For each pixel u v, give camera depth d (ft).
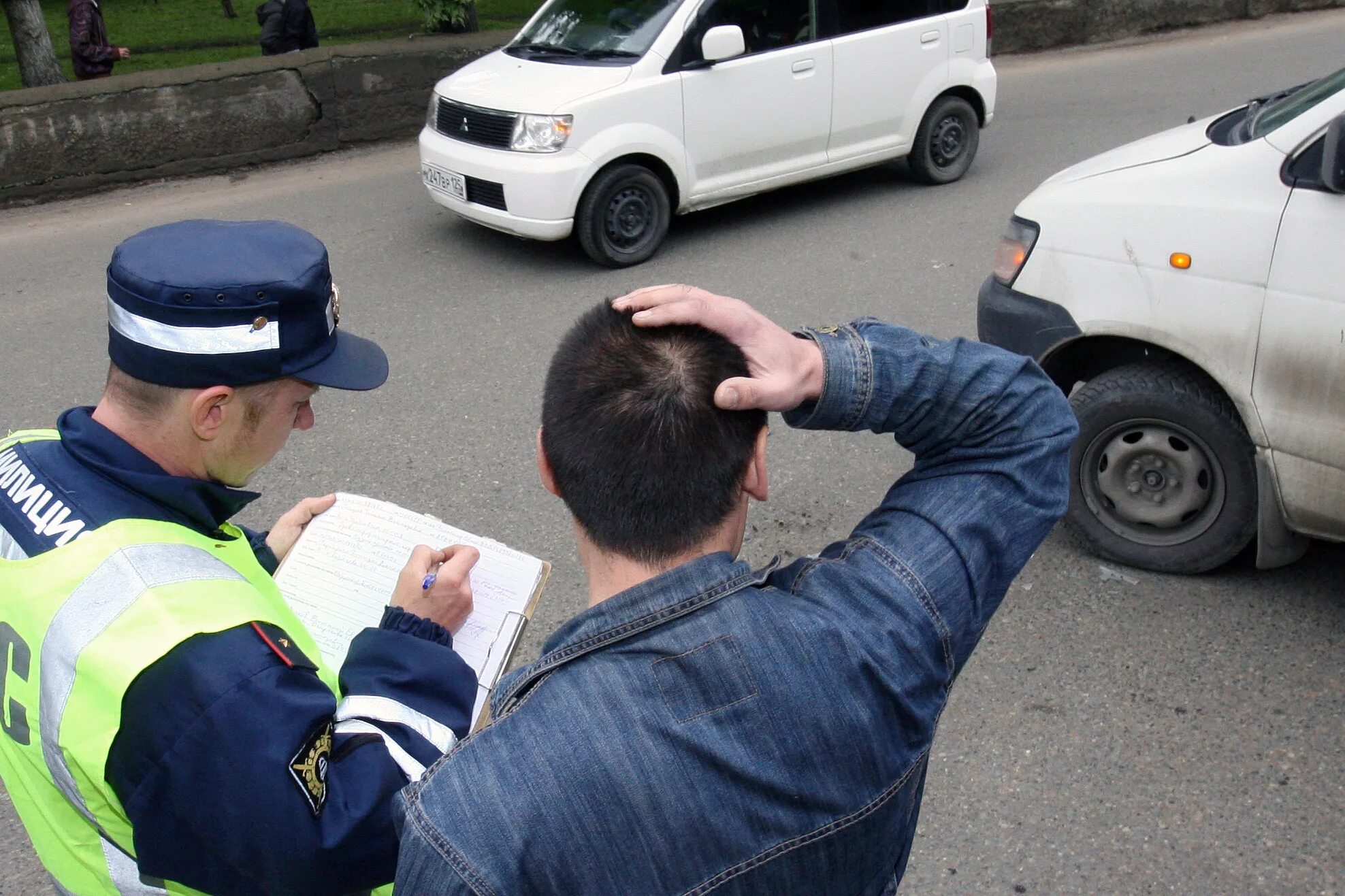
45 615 4.37
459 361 18.58
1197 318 11.19
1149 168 11.78
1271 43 38.68
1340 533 11.07
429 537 5.99
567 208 21.26
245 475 5.02
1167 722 10.63
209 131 28.40
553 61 22.49
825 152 24.38
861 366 4.22
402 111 30.55
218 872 4.29
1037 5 38.83
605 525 3.90
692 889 3.66
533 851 3.55
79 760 4.20
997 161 28.25
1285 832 9.42
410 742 4.69
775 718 3.71
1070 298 12.03
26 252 24.25
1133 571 12.71
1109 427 12.30
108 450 4.68
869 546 4.18
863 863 3.96
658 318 4.04
